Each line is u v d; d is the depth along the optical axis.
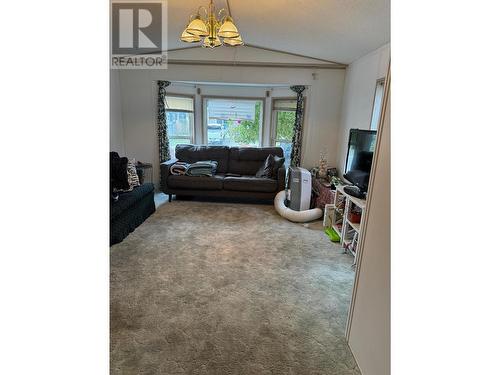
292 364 1.59
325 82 4.73
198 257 2.75
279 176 4.38
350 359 1.63
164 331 1.80
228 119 5.51
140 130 5.01
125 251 2.84
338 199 3.29
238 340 1.74
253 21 3.36
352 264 2.70
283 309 2.04
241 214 4.02
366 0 2.22
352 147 3.07
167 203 4.46
